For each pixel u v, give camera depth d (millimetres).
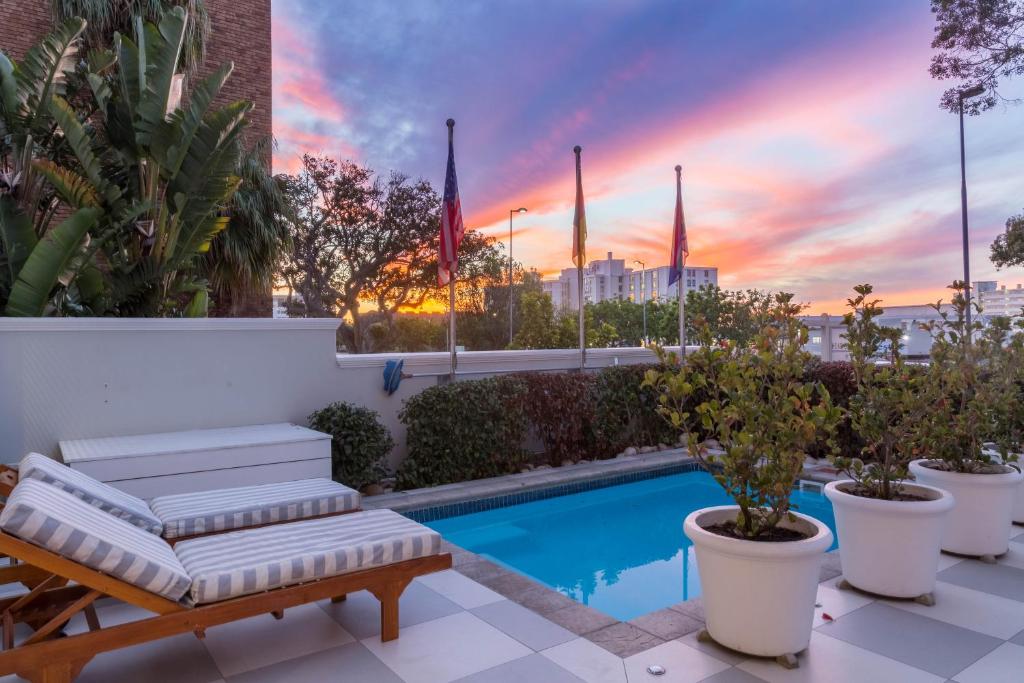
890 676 2836
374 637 3312
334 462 6551
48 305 6793
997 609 3582
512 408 7895
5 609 3086
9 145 7156
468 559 4668
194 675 2914
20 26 10594
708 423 3406
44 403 5539
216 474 5285
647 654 3090
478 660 3041
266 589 2914
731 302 32656
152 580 2633
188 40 10188
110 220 7105
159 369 6090
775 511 3244
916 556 3639
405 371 8188
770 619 2930
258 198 9875
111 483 4832
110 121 7535
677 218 11578
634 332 40469
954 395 5117
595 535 6426
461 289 26953
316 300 22891
